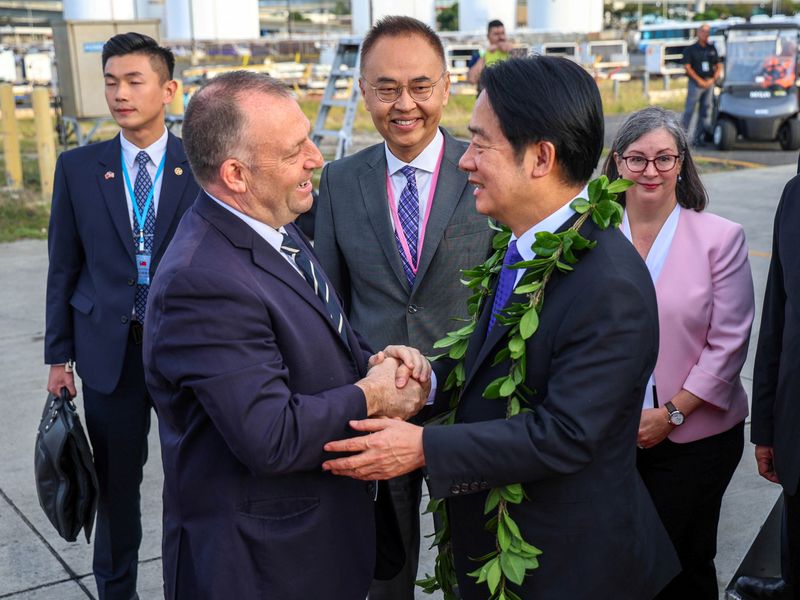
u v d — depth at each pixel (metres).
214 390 1.77
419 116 2.60
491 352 1.91
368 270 2.71
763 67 14.20
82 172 2.99
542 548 1.86
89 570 3.44
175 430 1.95
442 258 2.65
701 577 2.72
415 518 2.74
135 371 2.98
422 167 2.68
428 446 1.82
